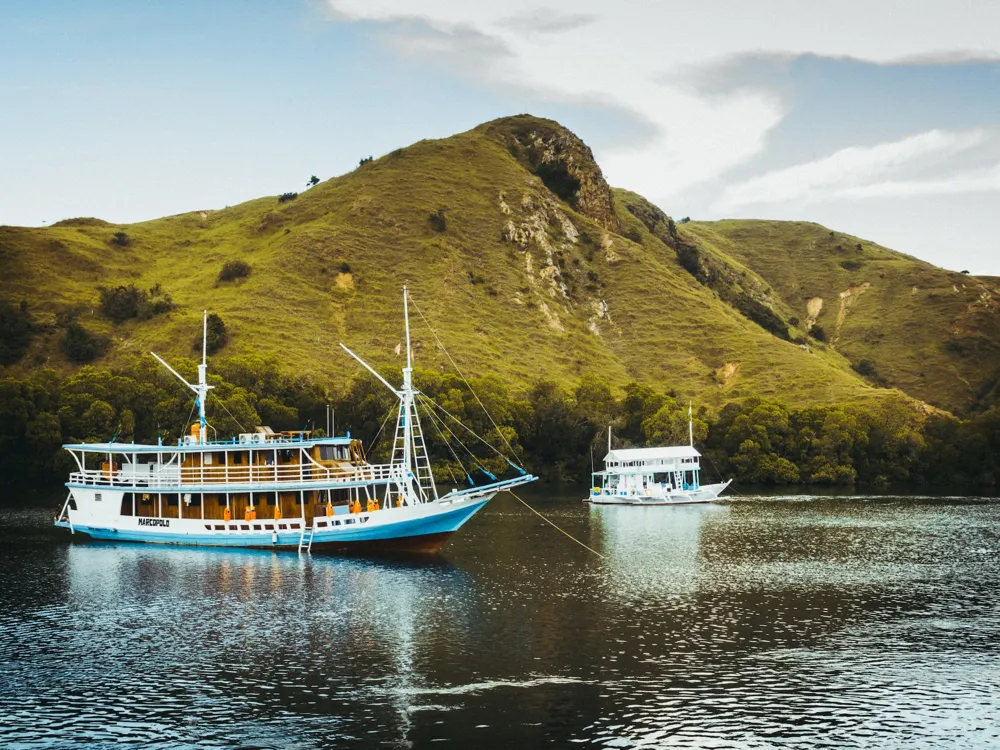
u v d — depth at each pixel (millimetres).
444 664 61469
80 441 175000
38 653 63656
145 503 107938
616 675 59562
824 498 180125
